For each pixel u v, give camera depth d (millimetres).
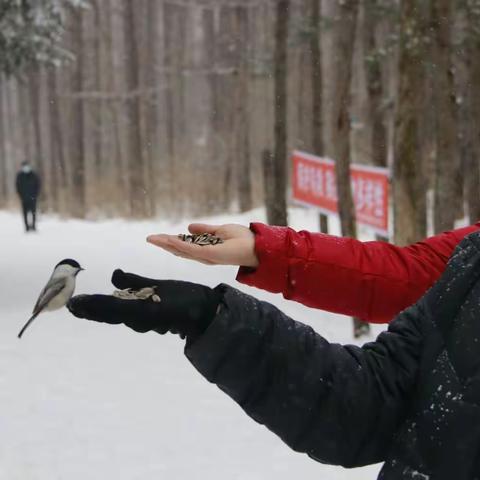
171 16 41281
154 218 31281
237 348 1897
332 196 13172
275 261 2369
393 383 1945
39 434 6000
